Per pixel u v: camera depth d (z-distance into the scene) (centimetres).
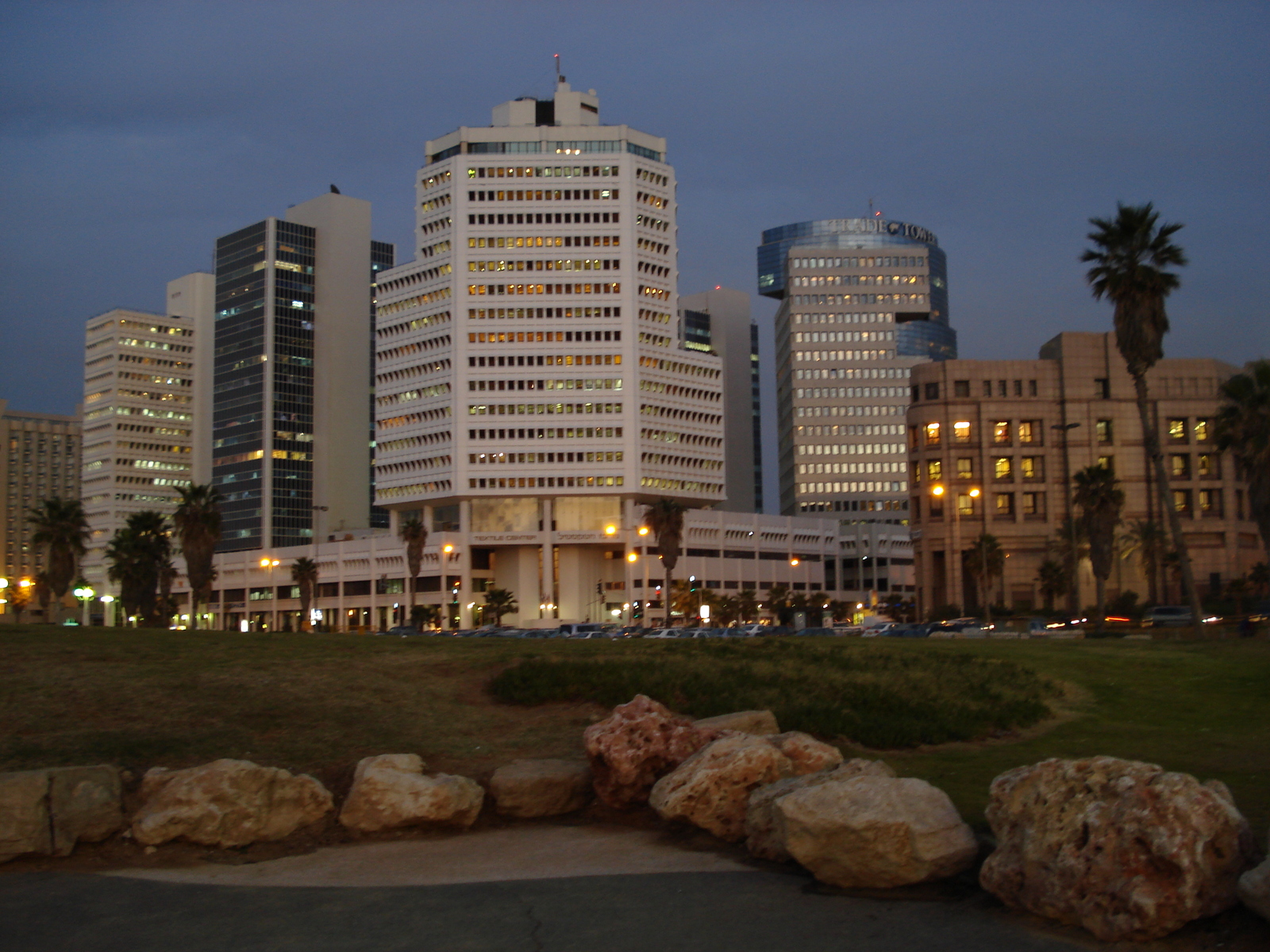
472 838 2009
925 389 17575
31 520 14000
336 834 2002
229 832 1908
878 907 1511
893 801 1606
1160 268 7344
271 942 1380
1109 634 9138
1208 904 1352
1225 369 17412
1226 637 7475
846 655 3988
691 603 19450
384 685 2994
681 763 2055
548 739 2622
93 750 2297
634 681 3086
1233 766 2556
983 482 17000
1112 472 11312
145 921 1480
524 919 1465
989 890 1505
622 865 1775
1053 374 17350
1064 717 3412
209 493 12988
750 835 1805
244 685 2859
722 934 1391
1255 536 17238
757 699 3042
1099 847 1400
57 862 1819
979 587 17000
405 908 1530
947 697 3378
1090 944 1352
